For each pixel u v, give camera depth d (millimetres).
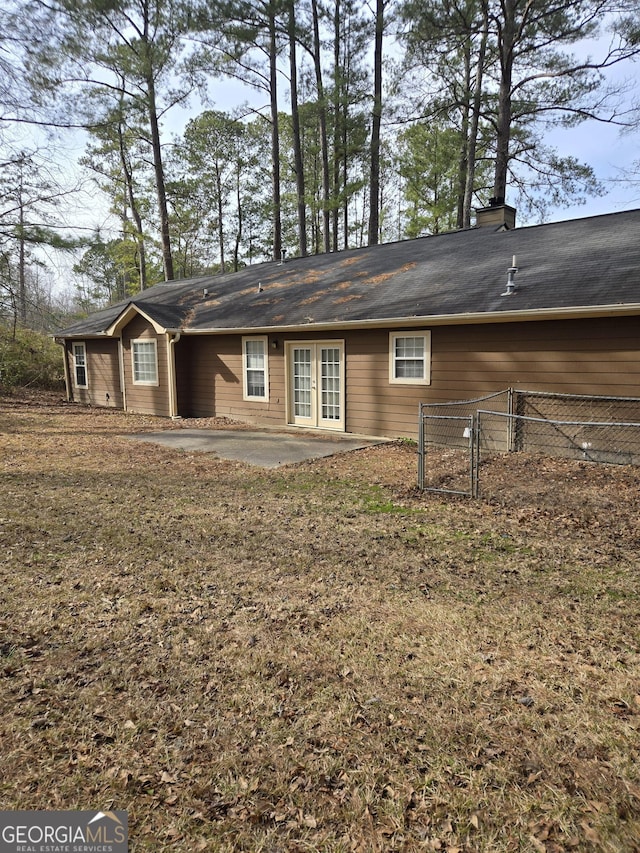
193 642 3064
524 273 8812
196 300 15453
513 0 16484
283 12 19672
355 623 3287
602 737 2301
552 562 4234
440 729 2355
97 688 2637
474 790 2031
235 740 2297
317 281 13062
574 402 7738
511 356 8352
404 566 4180
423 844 1817
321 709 2492
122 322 14664
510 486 6543
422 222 25391
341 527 5121
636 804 1959
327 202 21594
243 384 12773
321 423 11352
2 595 3621
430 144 23719
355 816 1929
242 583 3859
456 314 8297
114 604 3520
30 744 2256
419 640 3098
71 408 15625
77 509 5605
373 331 10164
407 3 16578
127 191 26656
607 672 2773
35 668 2799
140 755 2211
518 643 3062
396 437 10031
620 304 6762
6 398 16906
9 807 1961
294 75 22094
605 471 6996
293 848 1807
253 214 35312
